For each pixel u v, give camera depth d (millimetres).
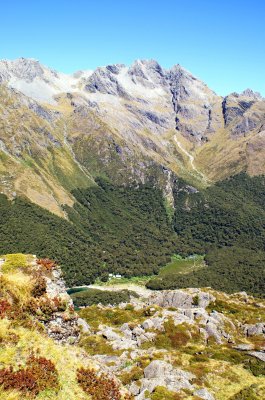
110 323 82375
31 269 32719
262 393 46375
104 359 55281
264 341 73125
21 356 25750
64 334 31000
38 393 23875
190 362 56031
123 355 56469
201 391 43375
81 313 88375
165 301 108625
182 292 108875
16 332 27281
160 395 40375
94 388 26672
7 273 31766
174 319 74812
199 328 73000
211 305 101812
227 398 45000
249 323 83062
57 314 31297
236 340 73375
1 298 29031
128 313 86750
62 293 32906
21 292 30281
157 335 68500
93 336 65312
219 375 51469
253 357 60531
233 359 59562
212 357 60406
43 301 30922
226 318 80688
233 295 119562
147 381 44312
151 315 84562
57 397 24312
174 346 66125
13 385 23406
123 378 47188
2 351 25375
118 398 27281
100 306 94500
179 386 44219
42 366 25594
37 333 28594
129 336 69438
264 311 98625
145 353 58531
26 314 29266
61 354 27984
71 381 26234
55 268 34219
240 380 50938
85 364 28641
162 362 49188
